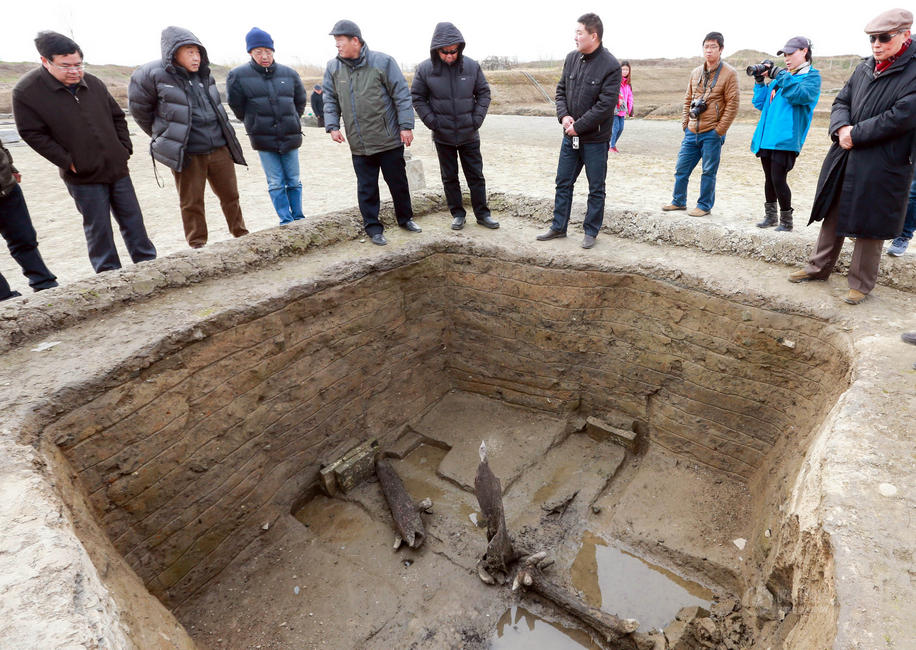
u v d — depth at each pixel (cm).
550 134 1591
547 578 446
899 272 444
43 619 200
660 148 1204
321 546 483
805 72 475
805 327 427
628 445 562
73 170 454
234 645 401
